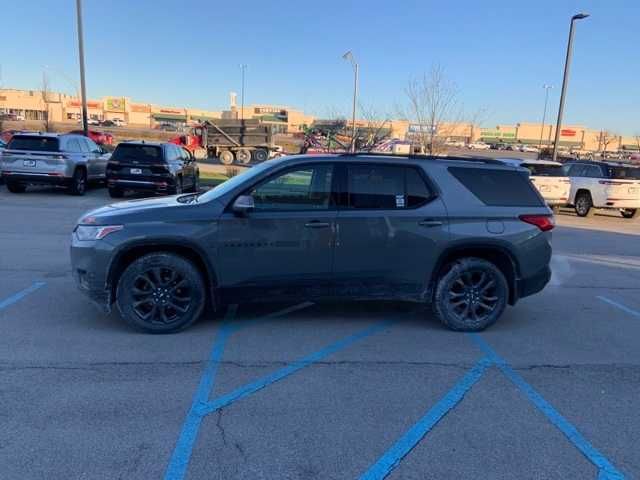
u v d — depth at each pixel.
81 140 17.38
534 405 4.08
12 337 5.08
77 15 21.62
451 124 33.91
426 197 5.55
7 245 9.23
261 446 3.39
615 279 8.64
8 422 3.56
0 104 90.44
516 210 5.70
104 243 5.09
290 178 5.36
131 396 3.99
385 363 4.80
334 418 3.77
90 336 5.18
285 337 5.36
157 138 58.41
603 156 65.06
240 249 5.25
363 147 35.75
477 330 5.73
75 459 3.18
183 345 5.04
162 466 3.15
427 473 3.17
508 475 3.18
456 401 4.10
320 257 5.38
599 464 3.32
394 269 5.51
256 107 117.88
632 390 4.41
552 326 6.05
